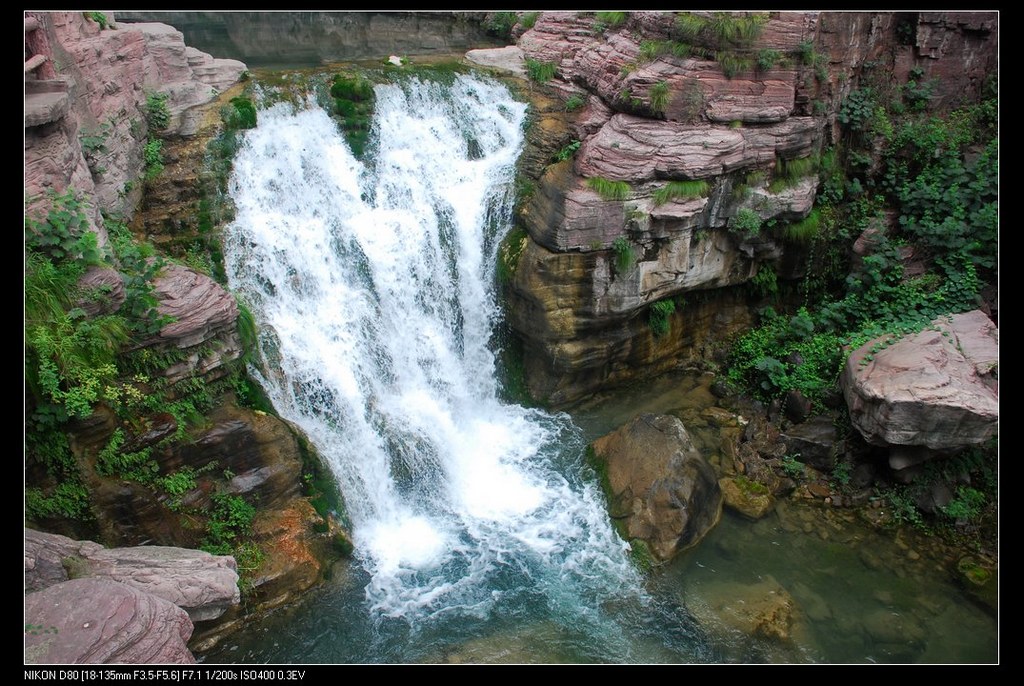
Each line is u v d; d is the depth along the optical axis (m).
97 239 10.31
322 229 14.03
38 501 9.45
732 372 15.83
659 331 15.56
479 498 13.46
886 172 16.25
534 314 14.55
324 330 13.37
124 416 10.09
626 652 10.75
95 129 11.84
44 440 9.38
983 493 12.96
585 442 14.72
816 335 15.37
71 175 10.44
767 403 15.03
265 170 14.14
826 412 14.20
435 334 14.85
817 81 15.02
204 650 10.27
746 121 14.34
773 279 16.19
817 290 16.47
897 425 12.15
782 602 11.45
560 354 14.70
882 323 14.83
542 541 12.61
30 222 9.30
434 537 12.67
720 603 11.45
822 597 11.68
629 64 15.13
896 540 12.69
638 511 12.62
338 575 11.73
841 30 14.96
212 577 9.47
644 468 13.05
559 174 14.81
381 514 12.85
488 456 14.31
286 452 11.77
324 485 12.24
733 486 13.46
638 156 13.88
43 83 10.13
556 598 11.60
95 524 9.88
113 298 9.99
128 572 9.12
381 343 14.04
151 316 10.24
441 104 16.47
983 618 11.35
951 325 13.88
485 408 15.34
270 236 13.51
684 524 12.31
